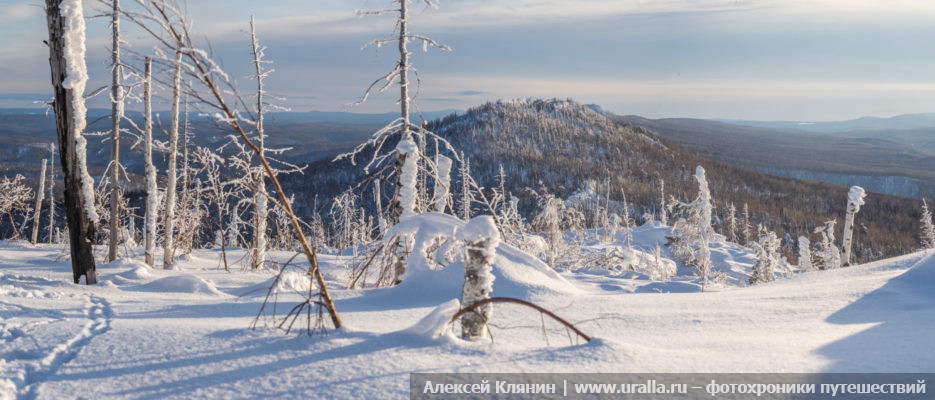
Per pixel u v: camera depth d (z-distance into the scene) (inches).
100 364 155.0
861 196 1135.0
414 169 487.8
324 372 141.4
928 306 264.1
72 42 410.9
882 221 5541.3
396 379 135.3
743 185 7716.5
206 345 170.7
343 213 1221.7
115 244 668.7
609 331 228.4
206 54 157.8
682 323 245.8
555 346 185.2
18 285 370.0
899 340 189.3
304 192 4741.6
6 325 208.8
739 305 291.9
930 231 2181.3
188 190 807.7
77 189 419.2
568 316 263.4
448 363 149.3
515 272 362.9
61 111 412.8
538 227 922.7
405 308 301.3
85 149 422.6
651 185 7022.6
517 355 159.0
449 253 367.9
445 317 177.5
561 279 384.8
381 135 500.7
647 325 241.9
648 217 3134.8
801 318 257.3
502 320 254.4
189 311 271.6
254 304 301.9
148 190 663.1
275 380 136.7
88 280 421.4
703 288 562.3
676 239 1482.5
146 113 645.9
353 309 300.8
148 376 143.3
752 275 1109.1
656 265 927.7
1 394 131.8
